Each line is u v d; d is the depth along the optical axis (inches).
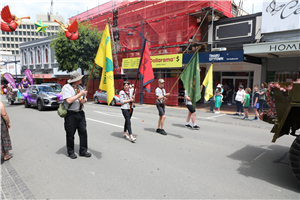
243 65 581.3
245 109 386.3
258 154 190.7
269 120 157.1
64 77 1215.6
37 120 358.0
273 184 134.2
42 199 117.5
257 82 553.0
